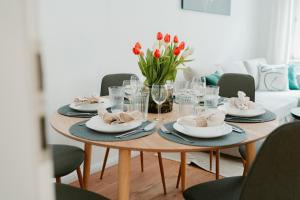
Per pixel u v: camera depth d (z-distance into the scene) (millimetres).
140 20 3006
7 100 325
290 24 4953
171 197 2266
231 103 1699
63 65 2375
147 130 1371
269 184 988
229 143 1212
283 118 3584
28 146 334
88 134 1313
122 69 2900
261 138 1303
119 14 2779
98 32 2613
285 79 4371
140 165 2824
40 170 346
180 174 2381
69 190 1320
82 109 1673
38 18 323
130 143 1218
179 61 1778
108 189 2387
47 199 359
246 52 4934
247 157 1626
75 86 2490
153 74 1729
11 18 311
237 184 1385
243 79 2363
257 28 5145
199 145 1188
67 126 1438
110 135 1308
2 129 329
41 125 342
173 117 1657
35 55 325
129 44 2930
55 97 2348
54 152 1809
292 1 4926
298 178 994
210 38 4062
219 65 3926
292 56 5172
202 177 2568
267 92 4238
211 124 1328
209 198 1274
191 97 1728
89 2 2500
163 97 1571
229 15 4352
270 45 5090
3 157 335
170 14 3357
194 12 3713
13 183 340
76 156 1807
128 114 1350
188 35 3666
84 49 2518
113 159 2873
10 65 318
